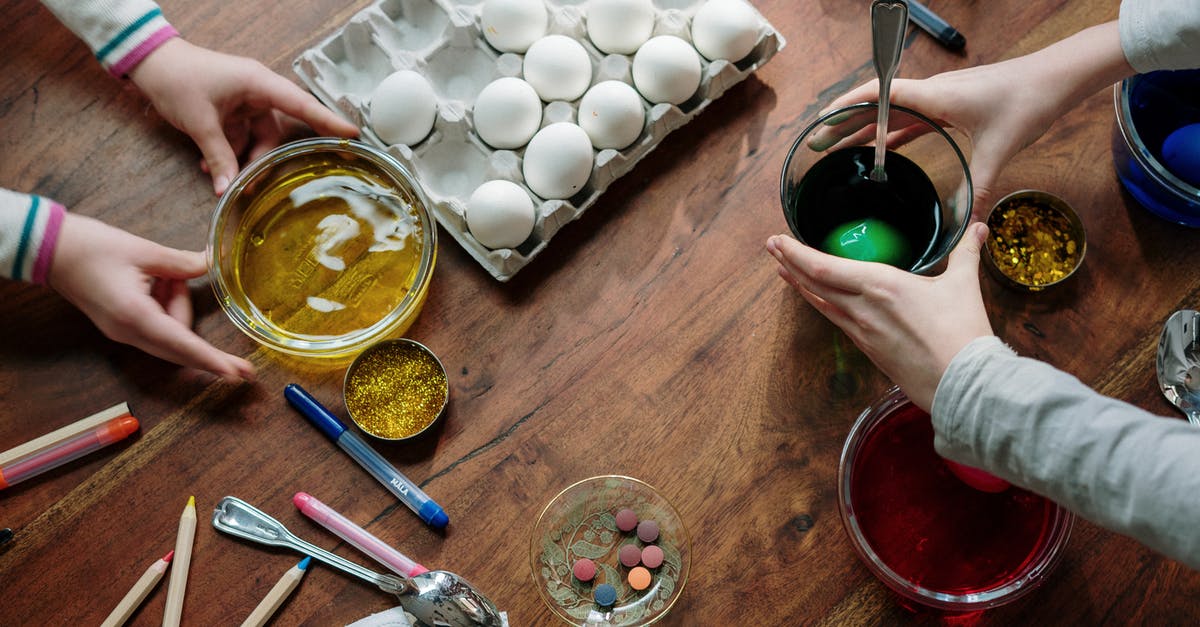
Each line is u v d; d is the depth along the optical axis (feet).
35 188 2.92
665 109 2.86
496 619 2.58
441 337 2.85
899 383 2.38
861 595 2.68
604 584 2.68
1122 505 1.99
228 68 2.85
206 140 2.86
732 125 3.01
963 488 2.71
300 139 3.06
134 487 2.74
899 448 2.73
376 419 2.78
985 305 2.86
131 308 2.65
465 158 3.02
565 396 2.82
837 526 2.72
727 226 2.93
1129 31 2.48
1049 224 2.89
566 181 2.78
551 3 3.06
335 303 2.86
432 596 2.53
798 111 3.02
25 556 2.70
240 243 2.89
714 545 2.72
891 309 2.27
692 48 2.89
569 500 2.74
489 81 3.07
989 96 2.55
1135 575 2.65
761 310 2.87
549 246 2.93
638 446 2.78
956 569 2.66
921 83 2.62
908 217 2.51
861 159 2.55
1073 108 2.77
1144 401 2.78
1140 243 2.89
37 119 2.96
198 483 2.75
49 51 3.00
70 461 2.74
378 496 2.75
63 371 2.81
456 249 2.93
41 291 2.86
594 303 2.88
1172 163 2.70
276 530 2.70
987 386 2.09
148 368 2.82
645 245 2.93
